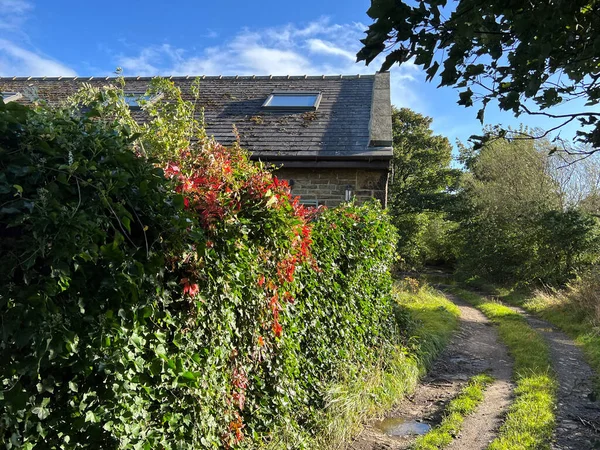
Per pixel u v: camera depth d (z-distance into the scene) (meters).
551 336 10.12
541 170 21.81
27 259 1.77
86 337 2.09
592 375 6.95
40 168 1.90
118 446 2.30
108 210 2.16
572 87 2.33
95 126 2.23
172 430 2.70
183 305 2.79
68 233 1.86
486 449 4.34
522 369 7.04
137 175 2.29
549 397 5.62
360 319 6.05
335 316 5.24
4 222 1.81
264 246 3.66
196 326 2.89
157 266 2.37
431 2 1.74
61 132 2.04
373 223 6.50
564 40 2.04
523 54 2.00
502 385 6.48
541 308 13.81
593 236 18.39
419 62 1.88
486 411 5.39
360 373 5.68
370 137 8.80
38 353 1.83
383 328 7.03
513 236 22.03
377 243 6.70
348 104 10.73
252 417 3.66
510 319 11.84
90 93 4.16
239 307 3.42
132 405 2.40
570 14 1.83
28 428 1.94
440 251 32.38
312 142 8.97
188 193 2.92
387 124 9.31
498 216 23.31
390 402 5.65
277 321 3.86
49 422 2.03
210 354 3.04
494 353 8.48
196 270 2.78
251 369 3.65
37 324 1.83
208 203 2.95
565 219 18.77
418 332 8.59
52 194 1.89
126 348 2.29
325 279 5.02
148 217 2.38
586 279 13.34
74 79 13.05
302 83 12.36
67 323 1.98
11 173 1.86
